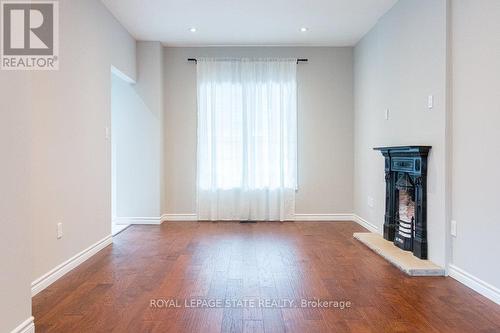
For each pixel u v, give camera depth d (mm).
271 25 4879
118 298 2652
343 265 3469
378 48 4727
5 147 1781
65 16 3199
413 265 3236
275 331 2158
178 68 5812
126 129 5574
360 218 5539
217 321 2287
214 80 5742
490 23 2584
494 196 2564
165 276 3146
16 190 1868
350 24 4852
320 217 5883
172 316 2355
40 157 2811
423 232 3439
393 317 2348
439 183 3207
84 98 3598
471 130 2811
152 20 4648
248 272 3262
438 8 3201
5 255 1776
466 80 2863
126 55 5008
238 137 5777
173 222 5723
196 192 5848
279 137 5781
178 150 5855
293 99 5793
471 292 2764
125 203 5602
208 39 5445
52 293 2748
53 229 3002
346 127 5871
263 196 5809
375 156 4848
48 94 2916
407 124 3850
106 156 4184
